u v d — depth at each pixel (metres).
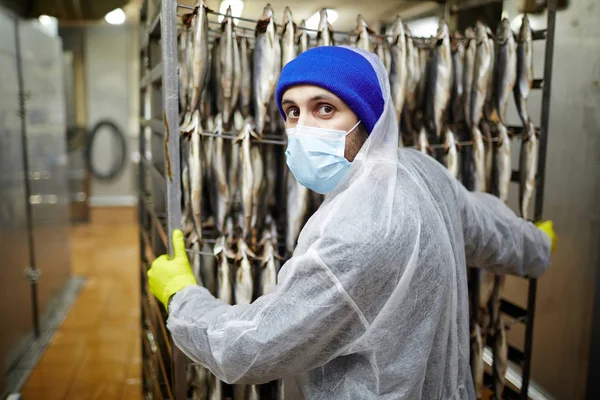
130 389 2.45
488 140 1.45
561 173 2.17
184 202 1.29
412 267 0.89
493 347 1.58
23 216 2.81
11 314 2.61
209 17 1.45
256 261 1.30
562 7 2.11
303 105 0.94
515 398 1.67
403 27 1.32
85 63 5.87
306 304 0.87
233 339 0.92
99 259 4.61
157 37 1.57
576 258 2.10
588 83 2.02
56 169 3.51
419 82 1.42
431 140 1.47
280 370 0.93
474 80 1.41
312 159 0.96
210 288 1.33
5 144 2.55
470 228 1.17
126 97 6.00
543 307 2.25
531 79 1.44
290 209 1.27
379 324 0.90
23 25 2.86
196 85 1.16
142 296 2.20
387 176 0.93
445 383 1.06
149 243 1.92
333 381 0.99
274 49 1.19
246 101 1.26
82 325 3.19
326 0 1.51
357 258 0.85
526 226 1.31
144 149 2.06
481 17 1.76
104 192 6.11
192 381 1.34
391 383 0.94
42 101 3.19
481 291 1.50
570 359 2.13
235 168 1.27
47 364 2.69
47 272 3.27
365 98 0.94
